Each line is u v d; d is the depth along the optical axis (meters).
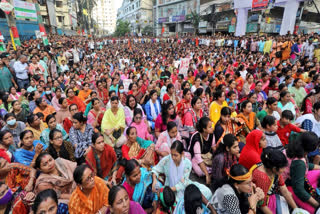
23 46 13.38
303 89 5.49
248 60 10.66
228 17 29.95
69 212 2.25
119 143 4.30
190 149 3.63
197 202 2.19
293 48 11.05
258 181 2.44
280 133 3.81
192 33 40.88
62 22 43.78
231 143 2.92
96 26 73.31
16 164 2.79
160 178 3.18
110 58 16.59
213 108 4.76
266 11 19.50
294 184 2.51
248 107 4.00
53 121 3.77
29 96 5.47
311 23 24.20
